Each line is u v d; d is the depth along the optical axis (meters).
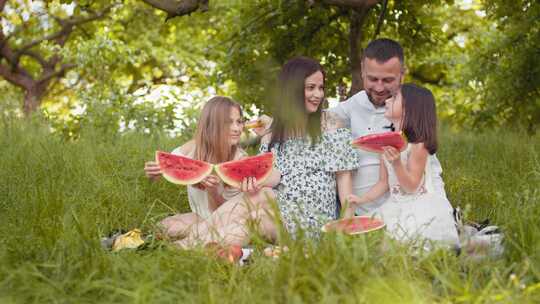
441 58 15.49
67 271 3.33
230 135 4.82
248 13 9.62
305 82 4.68
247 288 3.07
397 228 3.82
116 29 17.61
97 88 10.51
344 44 9.52
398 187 4.37
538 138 8.67
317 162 4.73
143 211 5.23
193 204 4.90
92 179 5.79
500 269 3.29
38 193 4.77
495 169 6.85
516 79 10.14
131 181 5.88
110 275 3.35
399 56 4.80
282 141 4.80
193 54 18.50
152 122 9.27
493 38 11.68
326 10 9.16
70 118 10.16
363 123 5.04
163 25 18.94
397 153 4.17
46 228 4.01
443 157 7.70
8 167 6.04
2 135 7.70
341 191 4.80
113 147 7.33
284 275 3.03
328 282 2.89
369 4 8.09
